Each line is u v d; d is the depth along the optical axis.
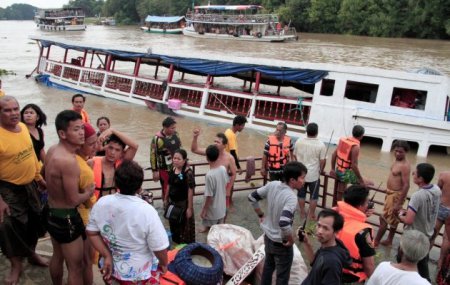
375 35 67.69
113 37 69.94
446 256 5.74
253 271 5.52
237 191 8.93
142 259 3.68
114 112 20.17
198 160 13.64
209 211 6.62
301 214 7.98
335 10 73.56
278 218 4.75
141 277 3.68
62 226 4.07
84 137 4.04
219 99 18.48
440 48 50.19
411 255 3.49
